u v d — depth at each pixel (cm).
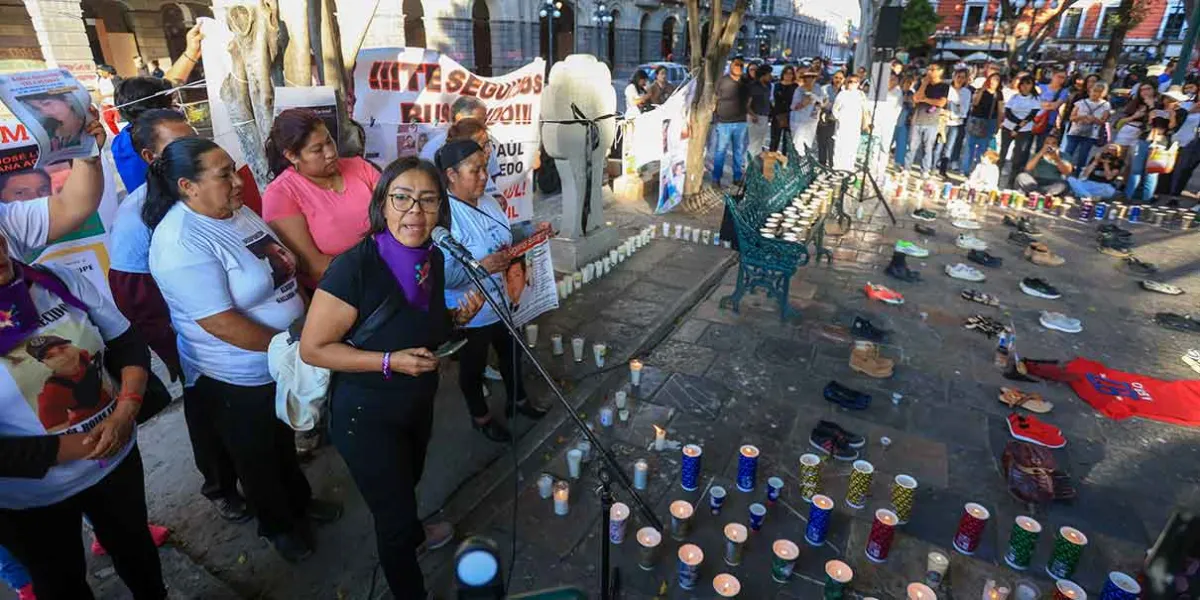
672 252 652
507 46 2472
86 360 176
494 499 301
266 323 232
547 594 94
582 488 308
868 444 346
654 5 3172
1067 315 516
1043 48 3672
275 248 233
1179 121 812
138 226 238
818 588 253
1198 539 206
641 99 1063
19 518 174
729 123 873
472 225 297
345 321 188
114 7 1911
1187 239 710
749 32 5191
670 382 407
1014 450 327
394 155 423
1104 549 273
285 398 210
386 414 200
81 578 196
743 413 373
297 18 353
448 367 420
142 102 298
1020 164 928
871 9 1285
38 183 293
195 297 207
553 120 546
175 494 297
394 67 408
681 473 320
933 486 313
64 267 179
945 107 1029
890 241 699
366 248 188
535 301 403
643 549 258
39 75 188
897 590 252
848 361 434
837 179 695
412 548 219
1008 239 708
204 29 343
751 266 507
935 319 503
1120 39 1628
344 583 251
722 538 279
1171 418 368
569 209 577
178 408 367
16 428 166
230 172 208
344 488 305
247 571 256
